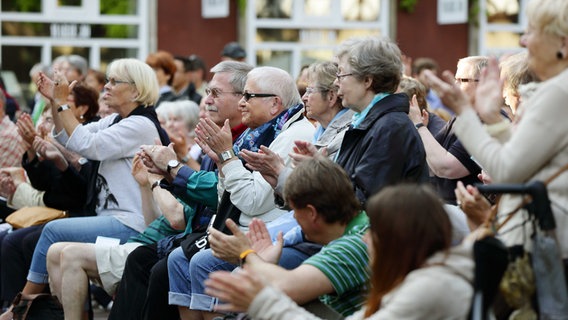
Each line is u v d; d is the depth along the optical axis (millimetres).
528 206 5719
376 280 5680
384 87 8117
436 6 25109
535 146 5797
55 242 10914
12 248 11820
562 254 5895
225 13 23844
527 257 5781
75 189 11875
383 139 7801
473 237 6066
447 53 25156
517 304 5746
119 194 11094
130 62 11320
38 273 11031
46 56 23922
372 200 5688
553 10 6008
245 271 5895
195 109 13953
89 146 10977
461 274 5500
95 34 24109
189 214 10281
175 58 18938
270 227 8273
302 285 6719
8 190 12766
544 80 6188
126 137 11070
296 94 9875
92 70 17266
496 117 6188
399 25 25031
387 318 5477
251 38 24625
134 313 9961
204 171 9703
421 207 5570
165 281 9500
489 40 25156
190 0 24391
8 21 23766
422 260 5559
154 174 10070
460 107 6074
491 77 6262
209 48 24516
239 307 5855
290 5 24844
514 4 25172
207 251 8906
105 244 10539
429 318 5441
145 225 10984
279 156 8531
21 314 10555
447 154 9102
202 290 8852
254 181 8961
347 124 9055
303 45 24891
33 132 11820
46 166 11867
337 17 24953
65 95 11133
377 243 5660
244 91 9781
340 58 8266
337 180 6930
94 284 11523
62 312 10703
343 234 7000
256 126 9883
